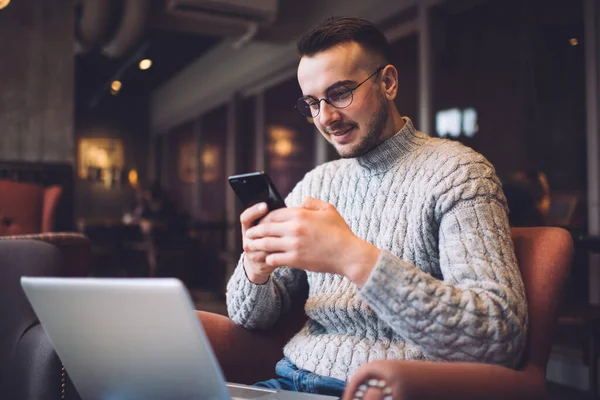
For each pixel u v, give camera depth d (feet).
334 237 3.15
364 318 3.86
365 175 4.33
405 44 18.20
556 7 13.29
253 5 19.51
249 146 30.12
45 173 16.81
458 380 2.70
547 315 3.46
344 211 4.48
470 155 3.84
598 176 11.62
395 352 3.64
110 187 42.93
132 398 3.14
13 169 16.37
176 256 27.27
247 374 4.58
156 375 2.90
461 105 15.48
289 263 3.21
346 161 4.73
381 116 4.07
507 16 14.55
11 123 18.65
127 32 20.12
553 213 12.69
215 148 34.12
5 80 18.62
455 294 3.07
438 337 3.03
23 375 4.52
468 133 15.40
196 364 2.71
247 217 3.38
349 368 3.71
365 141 4.05
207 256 29.19
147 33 28.50
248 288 4.34
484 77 15.06
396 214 4.01
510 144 14.33
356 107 3.94
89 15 20.11
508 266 3.33
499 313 3.06
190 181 38.29
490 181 3.66
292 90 25.84
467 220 3.50
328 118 3.98
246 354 4.58
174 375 2.83
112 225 28.99
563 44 13.07
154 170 43.75
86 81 38.29
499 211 3.56
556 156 13.17
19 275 5.11
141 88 42.09
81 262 7.52
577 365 10.96
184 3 18.93
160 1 19.85
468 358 3.06
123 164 43.57
